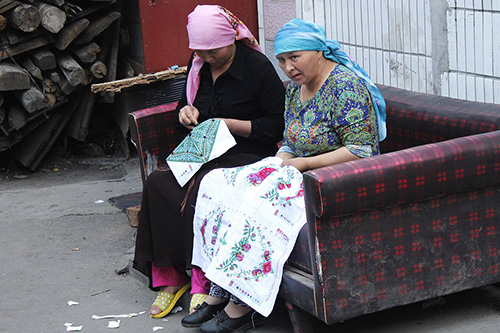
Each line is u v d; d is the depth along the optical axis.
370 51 5.29
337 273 2.87
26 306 3.88
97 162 6.57
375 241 2.90
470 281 3.11
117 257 4.45
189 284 3.74
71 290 4.04
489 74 4.25
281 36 3.22
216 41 3.60
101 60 6.17
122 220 5.08
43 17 5.62
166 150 4.29
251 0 6.50
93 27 6.00
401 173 2.83
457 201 3.01
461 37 4.42
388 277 2.96
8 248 4.73
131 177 6.13
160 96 5.69
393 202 2.86
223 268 3.14
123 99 6.43
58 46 5.85
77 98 6.32
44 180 6.21
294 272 3.10
